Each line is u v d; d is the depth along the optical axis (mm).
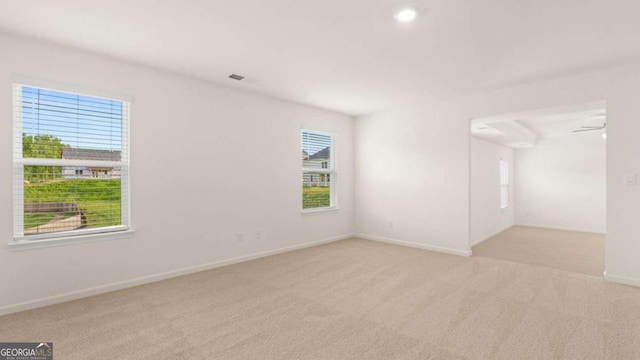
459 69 3555
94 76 3146
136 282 3430
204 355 2111
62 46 2963
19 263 2773
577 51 3051
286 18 2455
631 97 3387
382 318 2656
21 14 2391
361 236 6070
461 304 2939
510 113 4234
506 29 2611
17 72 2744
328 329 2467
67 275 3012
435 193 5031
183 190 3795
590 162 7477
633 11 2314
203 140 3971
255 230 4547
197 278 3676
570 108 3922
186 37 2791
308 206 5430
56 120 2982
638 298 3051
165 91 3637
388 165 5637
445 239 4930
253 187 4516
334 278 3691
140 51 3096
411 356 2094
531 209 8328
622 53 3102
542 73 3680
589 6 2252
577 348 2170
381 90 4387
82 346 2219
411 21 2486
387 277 3727
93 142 3193
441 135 4953
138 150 3443
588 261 4496
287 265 4215
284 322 2584
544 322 2561
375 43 2896
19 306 2768
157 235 3592
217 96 4105
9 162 2725
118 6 2283
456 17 2418
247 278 3680
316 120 5422
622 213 3467
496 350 2158
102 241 3215
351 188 6129
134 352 2145
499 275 3805
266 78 3895
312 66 3488
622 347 2178
